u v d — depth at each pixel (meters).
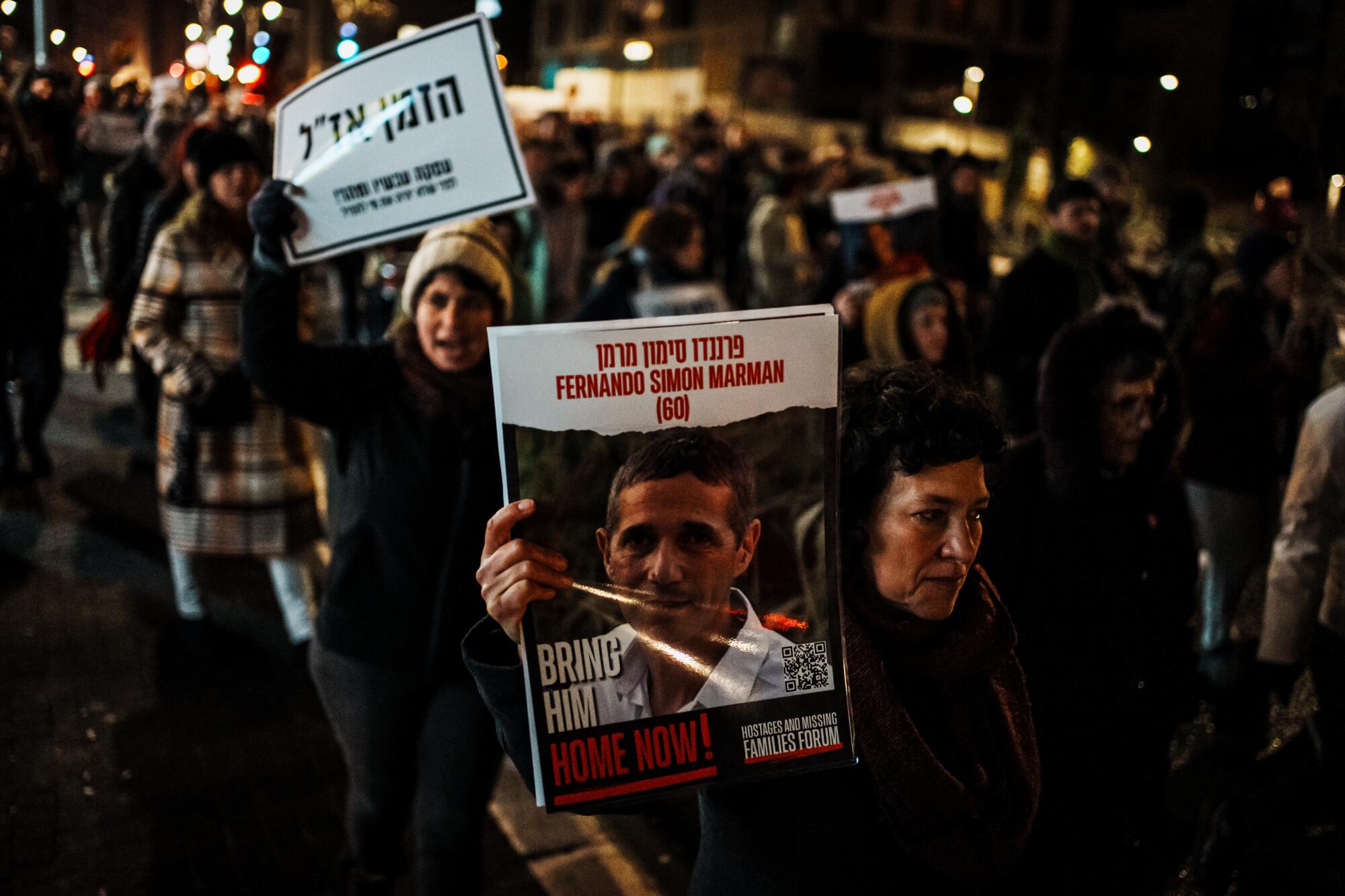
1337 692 3.03
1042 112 29.89
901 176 8.48
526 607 1.35
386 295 6.80
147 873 3.19
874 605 1.49
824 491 1.41
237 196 4.05
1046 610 2.12
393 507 2.60
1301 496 3.06
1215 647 4.42
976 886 1.49
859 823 1.48
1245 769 3.73
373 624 2.58
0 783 3.54
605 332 1.36
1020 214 15.84
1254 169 18.67
